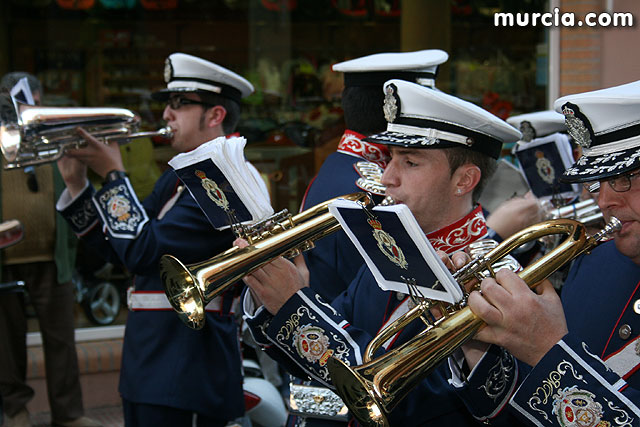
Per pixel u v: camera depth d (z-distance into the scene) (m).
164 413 2.96
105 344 5.52
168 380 2.94
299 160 5.94
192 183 2.08
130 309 3.07
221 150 1.99
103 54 5.74
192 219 2.90
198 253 2.92
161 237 2.90
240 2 5.92
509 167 3.11
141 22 5.79
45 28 5.68
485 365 1.73
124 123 3.05
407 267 1.61
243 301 2.12
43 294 4.75
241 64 5.94
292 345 1.95
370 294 2.06
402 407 1.90
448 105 1.86
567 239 1.67
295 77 5.96
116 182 3.00
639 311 1.79
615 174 1.52
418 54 2.66
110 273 5.68
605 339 1.82
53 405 4.82
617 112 1.57
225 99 3.22
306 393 2.31
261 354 3.91
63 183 4.77
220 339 3.01
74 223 3.12
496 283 1.57
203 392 2.95
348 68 2.55
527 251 2.69
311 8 5.98
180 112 3.18
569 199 3.02
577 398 1.53
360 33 6.04
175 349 2.96
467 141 1.87
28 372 5.22
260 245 1.96
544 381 1.55
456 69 6.05
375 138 1.91
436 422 1.90
